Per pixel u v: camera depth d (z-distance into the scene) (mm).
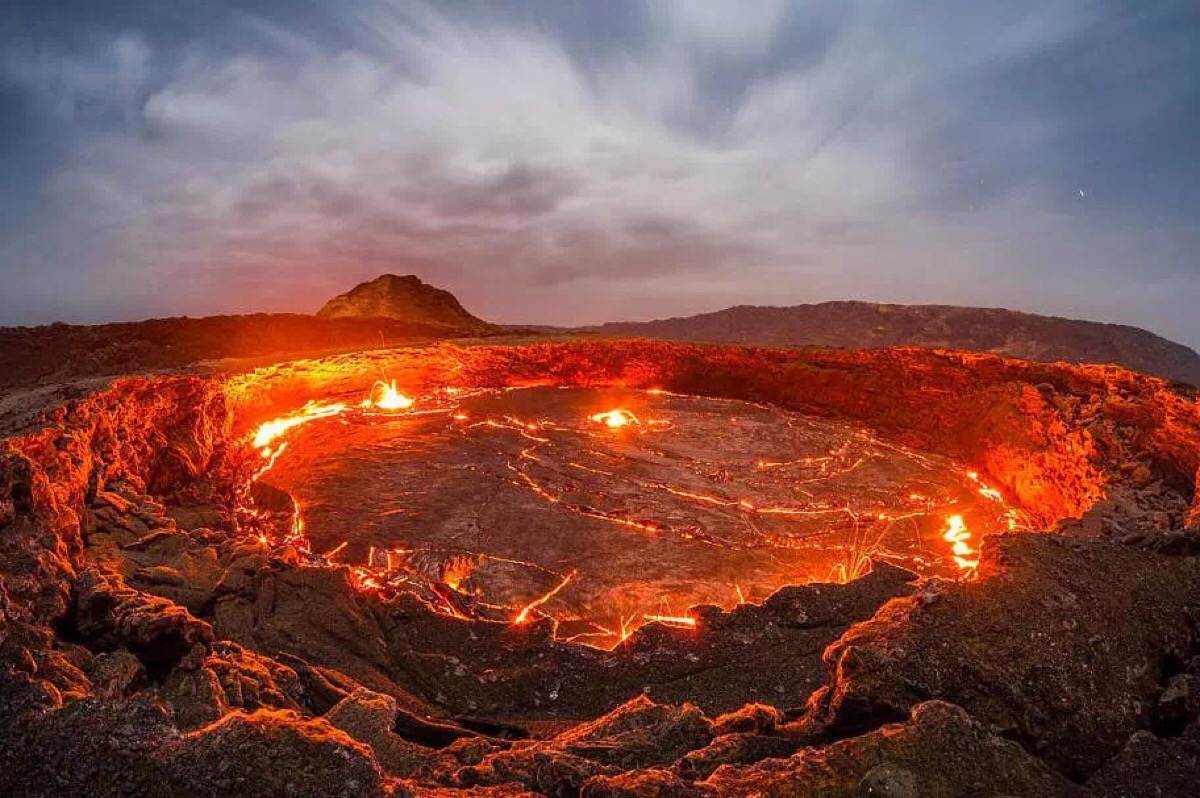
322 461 15836
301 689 6289
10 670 4652
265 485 13945
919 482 15477
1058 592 5027
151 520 9406
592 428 18703
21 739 4109
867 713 4359
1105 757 4246
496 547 11828
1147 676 4637
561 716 6812
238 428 16938
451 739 5973
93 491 9438
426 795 4051
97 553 8398
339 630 7805
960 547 12453
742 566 11398
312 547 11789
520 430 18391
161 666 5797
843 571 11406
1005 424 16312
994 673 4434
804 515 13484
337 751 3939
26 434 8523
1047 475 14289
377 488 14312
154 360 21250
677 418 19812
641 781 3689
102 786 3852
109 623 5984
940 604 4906
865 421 19938
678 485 14805
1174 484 11977
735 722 4734
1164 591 5184
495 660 7508
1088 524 10398
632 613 9977
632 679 7102
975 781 3699
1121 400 13602
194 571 8500
